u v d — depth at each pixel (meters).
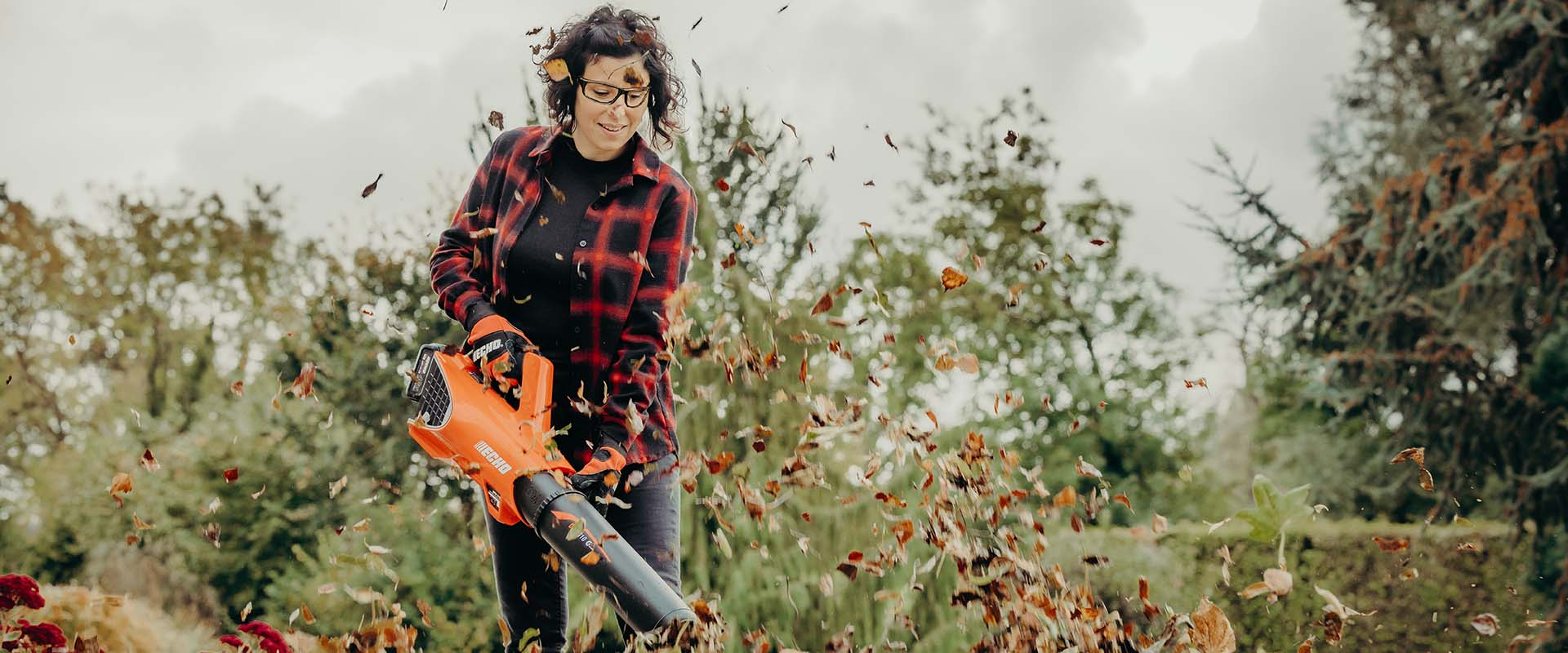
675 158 4.78
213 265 19.31
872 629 3.59
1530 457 8.77
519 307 2.15
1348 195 12.70
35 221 18.92
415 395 2.03
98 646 3.53
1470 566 7.64
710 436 4.02
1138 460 15.91
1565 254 8.59
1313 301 10.02
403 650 2.00
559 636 2.21
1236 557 7.39
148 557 9.83
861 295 2.15
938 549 1.99
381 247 11.05
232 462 9.72
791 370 4.14
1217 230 12.76
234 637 2.40
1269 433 14.77
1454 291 9.05
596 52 2.03
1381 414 9.53
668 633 1.69
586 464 1.96
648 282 2.16
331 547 7.33
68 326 18.58
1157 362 16.89
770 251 5.93
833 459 3.74
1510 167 8.56
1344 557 7.38
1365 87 12.66
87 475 11.45
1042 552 2.00
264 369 11.50
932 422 2.05
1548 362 8.92
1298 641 6.17
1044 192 16.09
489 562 7.21
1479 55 9.38
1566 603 7.15
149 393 17.30
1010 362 15.86
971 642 3.35
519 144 2.18
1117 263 17.30
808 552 2.13
